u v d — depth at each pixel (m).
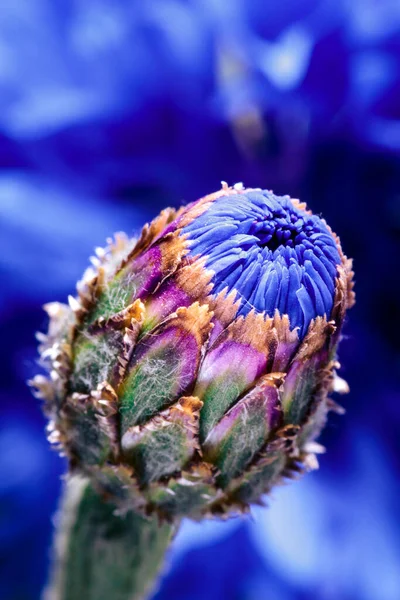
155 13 0.11
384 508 0.11
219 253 0.08
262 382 0.08
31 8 0.11
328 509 0.11
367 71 0.11
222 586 0.11
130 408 0.08
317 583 0.11
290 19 0.11
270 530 0.11
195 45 0.11
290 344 0.08
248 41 0.11
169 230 0.08
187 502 0.08
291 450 0.08
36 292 0.11
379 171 0.11
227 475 0.08
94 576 0.09
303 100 0.11
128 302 0.08
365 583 0.11
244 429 0.08
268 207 0.08
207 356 0.08
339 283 0.08
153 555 0.09
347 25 0.11
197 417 0.08
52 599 0.09
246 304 0.08
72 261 0.11
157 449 0.08
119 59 0.11
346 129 0.11
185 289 0.08
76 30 0.11
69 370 0.08
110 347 0.08
